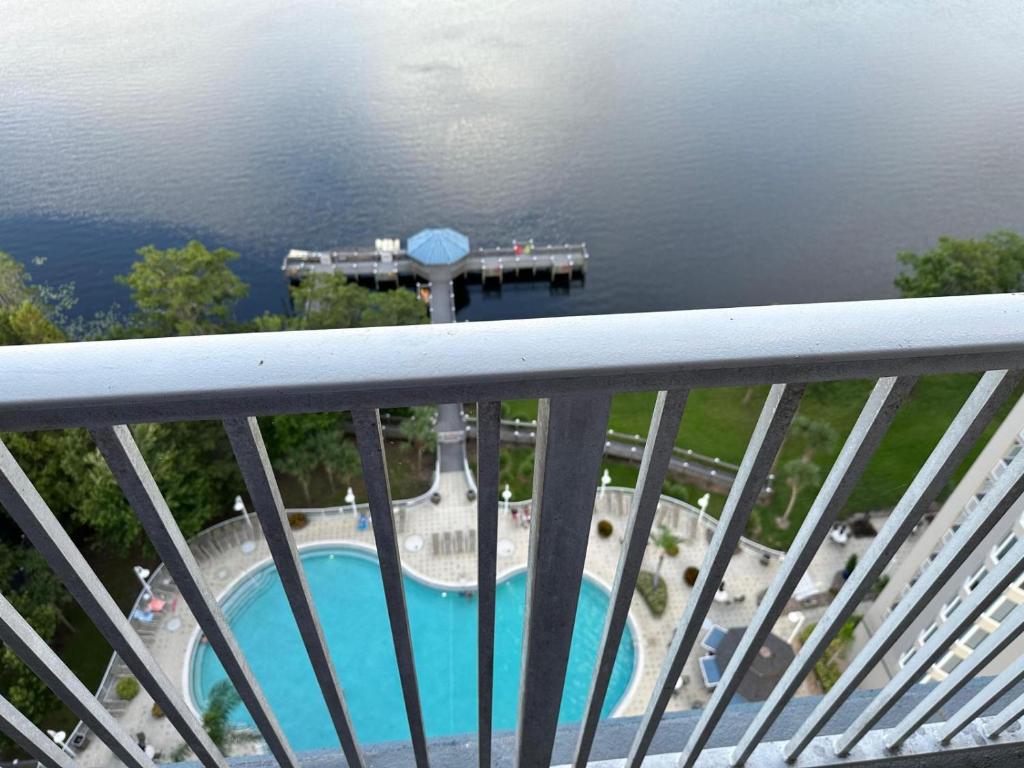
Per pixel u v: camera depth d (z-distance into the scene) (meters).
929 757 1.87
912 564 13.48
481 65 69.81
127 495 0.91
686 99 63.44
